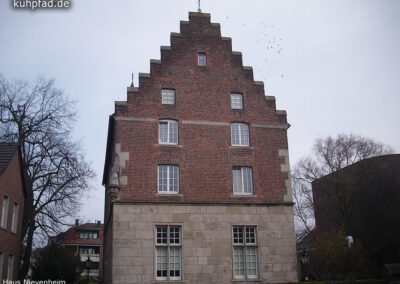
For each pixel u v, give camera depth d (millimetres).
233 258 23297
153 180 23516
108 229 28562
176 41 26469
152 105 24875
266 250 23734
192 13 27266
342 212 35344
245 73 26922
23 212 30688
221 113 25734
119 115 24250
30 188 31109
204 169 24438
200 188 24031
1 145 26906
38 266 45062
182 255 22641
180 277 22422
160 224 22812
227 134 25422
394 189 31812
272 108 26625
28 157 31438
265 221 24188
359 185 34656
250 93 26609
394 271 20312
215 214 23656
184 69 26031
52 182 30875
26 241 33062
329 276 31016
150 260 22109
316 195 39656
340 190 36062
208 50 26828
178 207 23312
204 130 25172
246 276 23141
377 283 21922
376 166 33594
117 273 21625
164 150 24219
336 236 29828
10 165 25750
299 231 40188
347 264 28734
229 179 24609
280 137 26172
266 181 25078
